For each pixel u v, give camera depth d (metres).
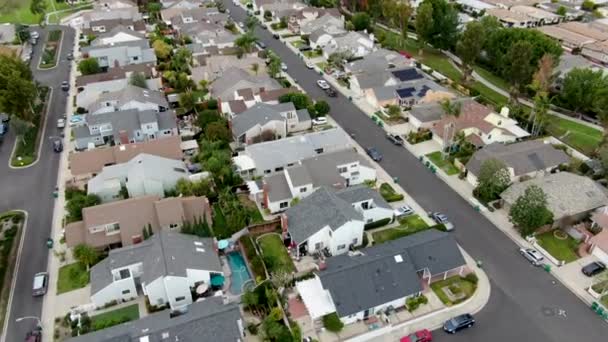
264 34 149.12
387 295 53.53
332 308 52.56
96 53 120.81
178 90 109.88
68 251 63.75
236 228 65.44
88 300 56.38
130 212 63.59
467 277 58.78
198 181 72.69
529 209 63.00
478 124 88.94
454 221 69.31
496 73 122.06
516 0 178.12
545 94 92.69
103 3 165.00
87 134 87.31
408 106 102.19
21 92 90.81
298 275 58.78
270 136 88.50
